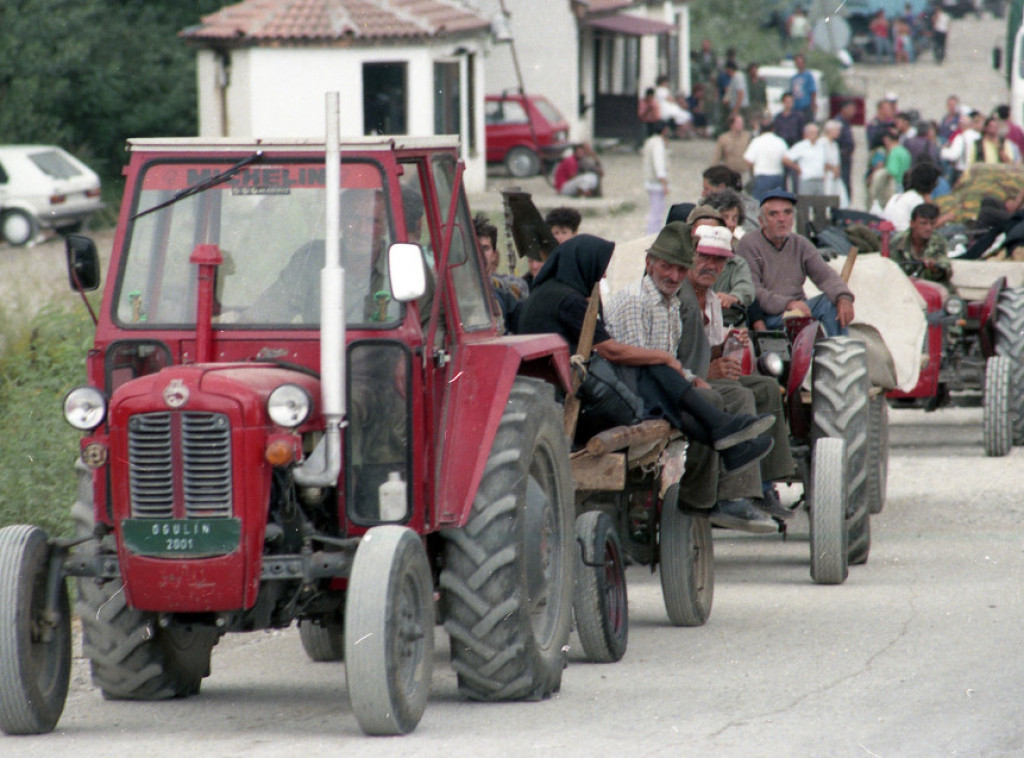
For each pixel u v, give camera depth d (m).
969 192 67.81
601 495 31.83
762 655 29.25
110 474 22.95
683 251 31.02
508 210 40.38
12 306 62.59
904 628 31.19
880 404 44.22
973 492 47.56
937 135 136.62
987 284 57.56
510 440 25.12
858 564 38.16
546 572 26.69
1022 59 130.62
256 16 131.25
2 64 130.62
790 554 40.66
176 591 22.28
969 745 22.88
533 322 30.97
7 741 23.42
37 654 23.59
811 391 37.78
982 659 28.38
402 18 132.25
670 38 194.00
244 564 22.17
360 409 23.66
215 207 24.62
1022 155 120.19
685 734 23.50
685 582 31.62
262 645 31.80
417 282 22.70
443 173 26.22
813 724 24.08
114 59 136.88
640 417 30.42
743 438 30.03
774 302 39.62
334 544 23.25
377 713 22.75
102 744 23.19
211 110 132.75
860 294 43.28
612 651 28.73
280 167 24.55
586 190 133.62
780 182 106.25
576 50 166.38
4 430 43.97
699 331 32.56
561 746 22.72
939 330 51.75
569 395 29.66
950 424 62.72
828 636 30.67
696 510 30.97
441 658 29.92
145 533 22.28
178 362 24.27
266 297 24.28
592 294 30.50
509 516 24.72
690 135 186.88
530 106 150.50
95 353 24.36
